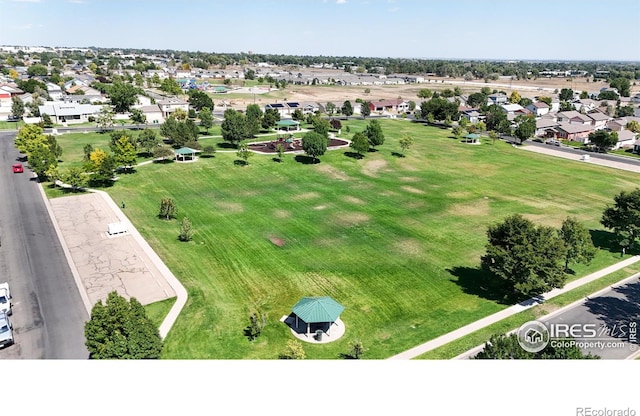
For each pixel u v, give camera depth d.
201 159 79.88
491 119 119.19
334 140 98.44
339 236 50.28
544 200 64.25
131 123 112.75
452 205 61.44
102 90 155.00
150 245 46.12
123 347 26.14
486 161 87.00
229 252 45.44
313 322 31.73
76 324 32.59
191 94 135.12
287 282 39.81
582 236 41.22
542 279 36.09
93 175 63.28
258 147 89.75
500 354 21.52
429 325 33.66
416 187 69.44
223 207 58.56
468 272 42.44
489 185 71.25
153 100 136.00
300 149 88.81
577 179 75.38
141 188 64.31
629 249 48.28
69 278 39.12
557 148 101.00
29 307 34.72
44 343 30.36
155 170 72.75
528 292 36.94
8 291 35.41
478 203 62.41
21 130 76.44
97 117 108.12
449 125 125.31
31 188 62.72
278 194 64.50
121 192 62.19
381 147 94.38
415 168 80.62
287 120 111.25
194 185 66.94
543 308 35.88
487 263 38.41
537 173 78.81
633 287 39.50
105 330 26.86
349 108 141.00
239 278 40.28
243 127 87.94
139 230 49.78
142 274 40.19
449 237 50.53
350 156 85.69
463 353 29.75
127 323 26.78
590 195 66.94
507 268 36.06
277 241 48.53
